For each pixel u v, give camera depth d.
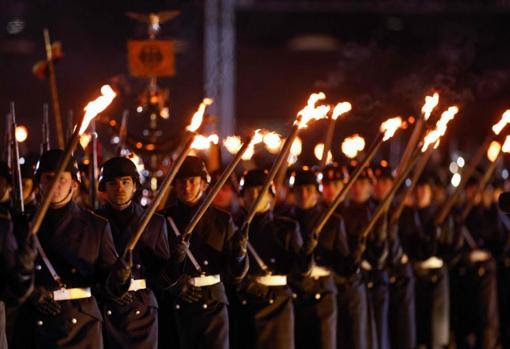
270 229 26.98
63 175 22.02
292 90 56.12
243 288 26.86
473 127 46.31
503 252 36.88
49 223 22.02
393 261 31.31
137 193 25.95
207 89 49.78
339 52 54.69
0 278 20.81
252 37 56.22
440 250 34.09
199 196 25.42
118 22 51.41
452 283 36.50
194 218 23.69
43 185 22.03
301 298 28.19
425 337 34.09
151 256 23.70
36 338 21.86
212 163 29.33
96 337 22.12
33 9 54.09
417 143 28.16
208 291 25.11
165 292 25.20
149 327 23.42
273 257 26.94
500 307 37.62
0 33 54.47
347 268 28.92
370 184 30.78
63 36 52.94
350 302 29.39
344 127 38.50
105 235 22.31
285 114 56.12
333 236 28.77
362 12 54.81
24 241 20.45
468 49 51.94
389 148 39.38
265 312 26.81
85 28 52.22
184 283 24.94
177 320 25.14
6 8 54.62
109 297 22.30
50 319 21.84
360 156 32.66
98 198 25.38
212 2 49.91
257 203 24.72
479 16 53.56
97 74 52.12
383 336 31.44
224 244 25.31
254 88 56.12
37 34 54.31
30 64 54.56
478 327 36.59
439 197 35.94
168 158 30.48
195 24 50.94
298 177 28.81
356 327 29.47
